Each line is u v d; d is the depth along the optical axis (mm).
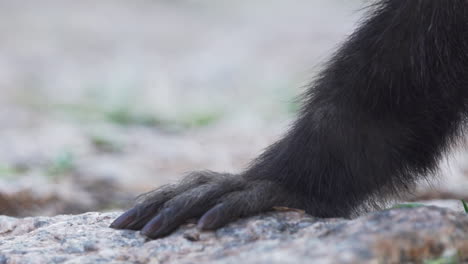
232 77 32188
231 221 6301
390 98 6957
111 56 39156
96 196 12906
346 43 7312
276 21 46156
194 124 21469
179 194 6559
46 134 18578
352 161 6934
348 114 6957
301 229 6047
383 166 7035
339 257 4805
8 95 28641
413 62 6938
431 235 5242
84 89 28531
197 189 6523
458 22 7031
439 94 7043
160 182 13977
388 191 7203
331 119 6973
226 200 6387
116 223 6570
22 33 43312
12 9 48844
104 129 18406
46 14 48375
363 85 6977
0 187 11781
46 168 14977
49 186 12672
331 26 42031
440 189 11539
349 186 6969
